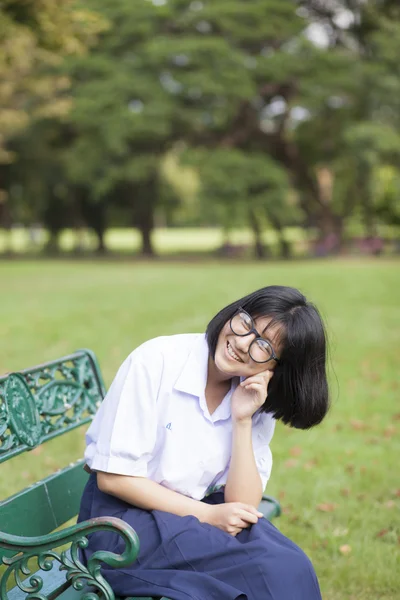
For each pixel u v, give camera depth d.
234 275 23.73
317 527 4.26
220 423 2.58
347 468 5.30
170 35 33.22
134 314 13.62
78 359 3.37
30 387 3.00
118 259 35.78
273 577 2.22
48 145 36.50
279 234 36.38
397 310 14.48
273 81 32.62
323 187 41.53
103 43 32.25
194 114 31.92
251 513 2.43
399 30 32.50
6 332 11.30
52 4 12.16
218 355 2.47
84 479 3.09
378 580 3.62
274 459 5.54
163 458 2.49
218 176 31.39
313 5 34.69
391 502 4.62
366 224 39.38
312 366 2.47
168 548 2.33
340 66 32.62
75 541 2.19
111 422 2.44
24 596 2.40
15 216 45.22
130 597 2.28
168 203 39.50
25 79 18.59
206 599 2.21
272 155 36.41
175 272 25.41
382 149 31.31
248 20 32.41
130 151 34.00
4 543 2.25
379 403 7.25
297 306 2.46
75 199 39.06
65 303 15.52
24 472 5.11
